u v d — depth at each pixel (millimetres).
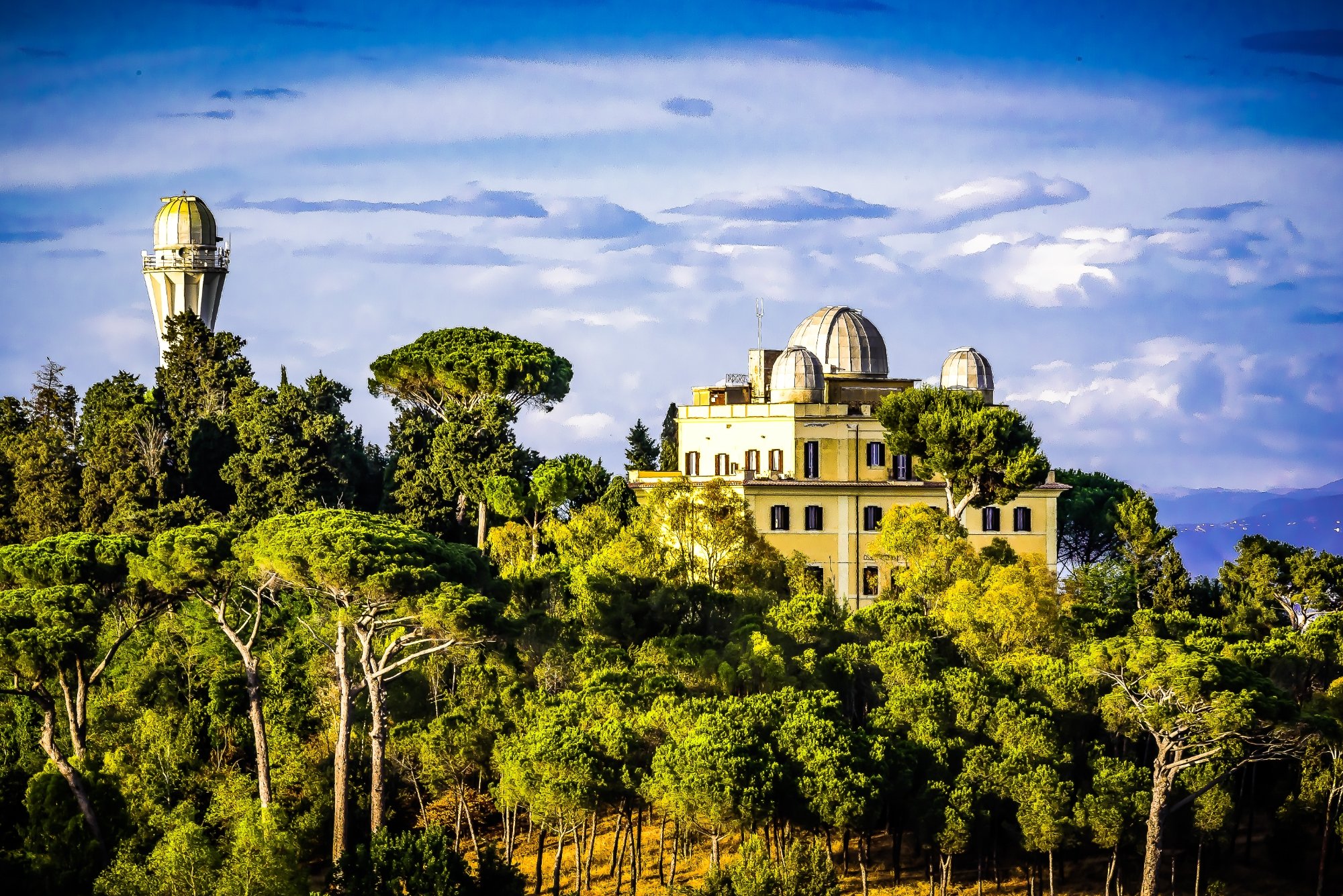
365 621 85000
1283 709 76312
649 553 108750
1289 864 86312
